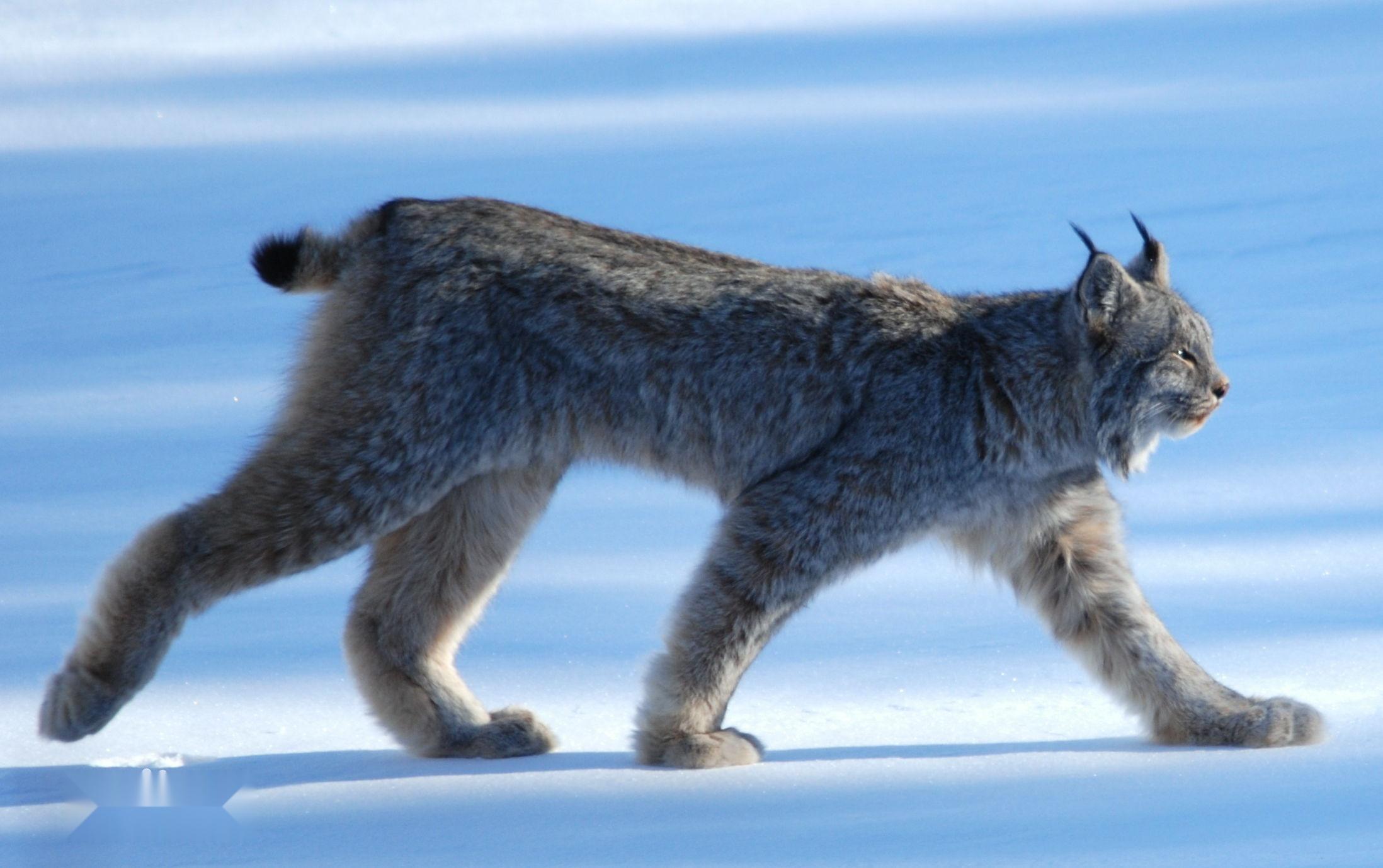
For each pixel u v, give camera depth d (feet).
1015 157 100.78
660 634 34.76
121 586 33.22
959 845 27.63
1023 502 35.78
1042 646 39.93
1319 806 28.91
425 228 35.86
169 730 35.81
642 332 35.55
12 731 35.17
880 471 34.81
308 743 35.42
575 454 36.27
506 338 35.22
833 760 33.04
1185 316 36.22
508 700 37.96
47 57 149.79
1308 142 100.48
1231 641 39.19
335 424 34.71
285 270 35.88
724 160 103.24
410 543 36.55
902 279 37.27
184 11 166.61
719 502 36.86
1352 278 73.97
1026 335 35.81
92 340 72.54
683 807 30.25
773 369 35.60
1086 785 30.71
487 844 28.43
